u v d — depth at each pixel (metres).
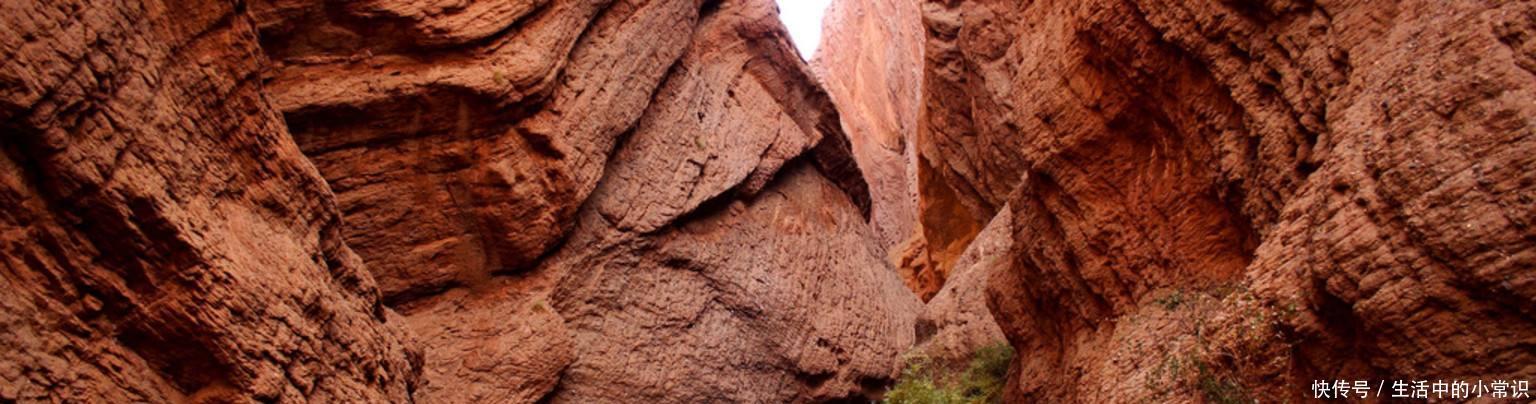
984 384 15.52
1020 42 13.48
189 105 7.46
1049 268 12.36
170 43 7.33
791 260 19.23
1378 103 6.30
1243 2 8.58
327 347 8.38
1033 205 12.77
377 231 13.33
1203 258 9.82
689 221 17.39
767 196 19.94
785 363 17.89
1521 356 5.11
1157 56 9.91
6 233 6.16
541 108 14.20
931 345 18.00
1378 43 6.81
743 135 19.20
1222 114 9.20
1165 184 10.33
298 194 8.67
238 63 7.95
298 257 8.33
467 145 13.55
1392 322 5.56
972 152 25.12
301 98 12.52
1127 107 10.62
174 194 7.08
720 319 16.97
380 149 13.24
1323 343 6.18
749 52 20.80
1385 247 5.66
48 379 6.23
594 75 15.41
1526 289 5.00
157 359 7.07
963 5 23.23
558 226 14.38
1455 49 5.86
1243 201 8.95
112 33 6.68
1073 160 11.29
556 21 14.58
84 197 6.45
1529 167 5.12
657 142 17.00
